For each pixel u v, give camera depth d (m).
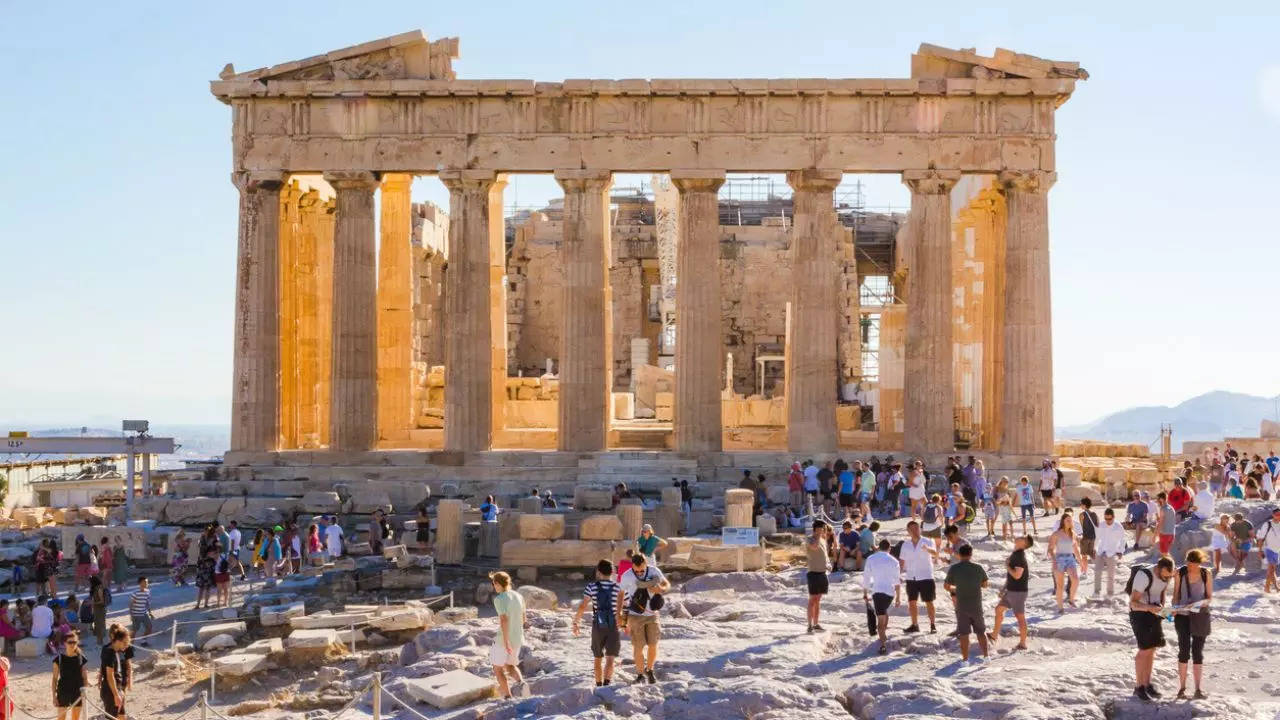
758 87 50.31
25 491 87.06
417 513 43.38
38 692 29.08
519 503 40.75
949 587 22.75
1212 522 37.53
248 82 51.09
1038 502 47.75
